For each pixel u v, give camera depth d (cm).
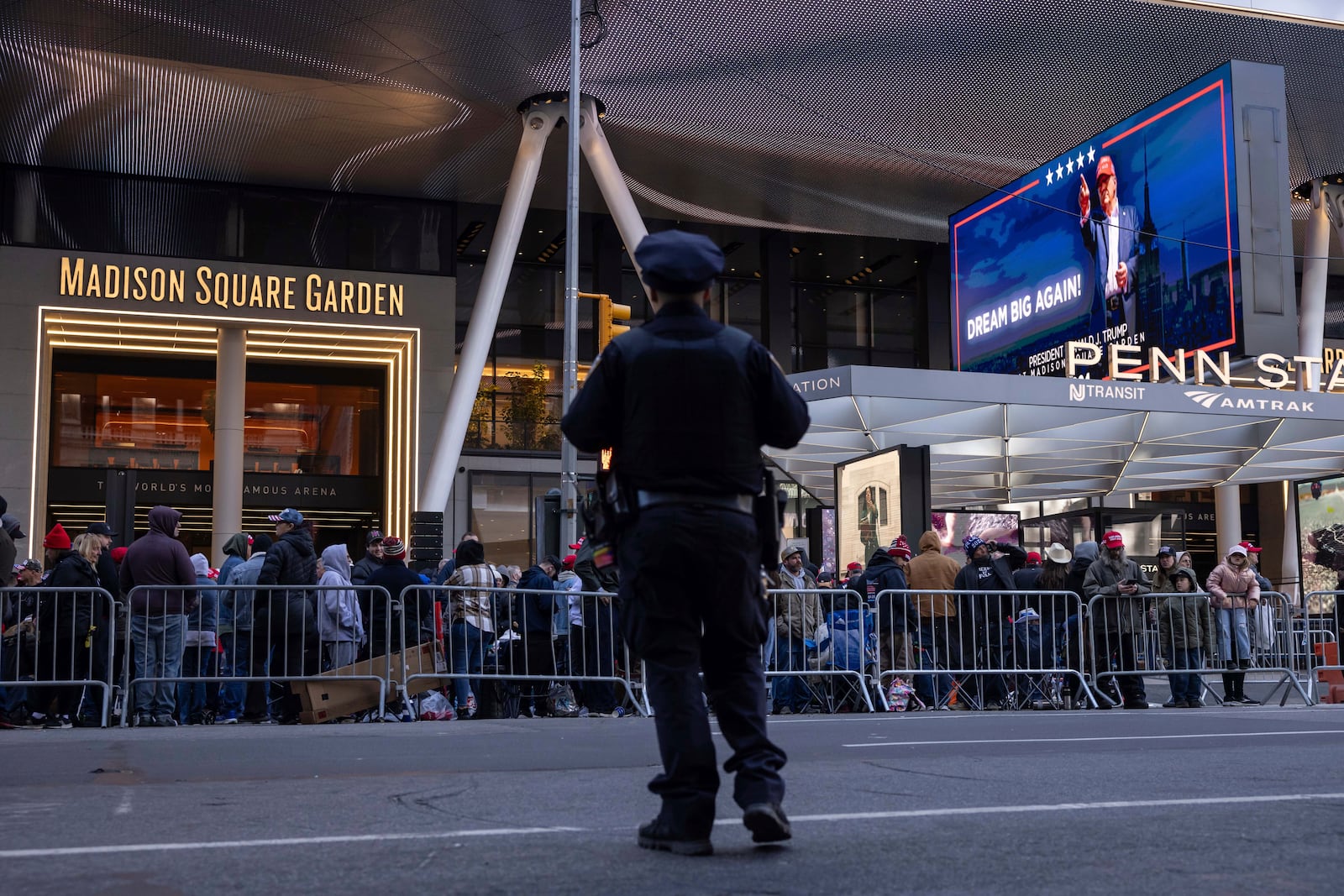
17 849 370
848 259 3741
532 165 2662
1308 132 2916
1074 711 1181
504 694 1248
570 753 690
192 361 3219
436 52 2420
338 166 2914
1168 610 1376
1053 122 2825
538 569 1284
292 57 2414
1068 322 2600
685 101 2675
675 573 359
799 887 308
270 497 3156
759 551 371
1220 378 2130
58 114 2611
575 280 1884
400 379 3125
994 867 332
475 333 2716
